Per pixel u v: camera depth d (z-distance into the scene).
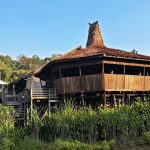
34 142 18.16
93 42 38.75
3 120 21.56
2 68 94.31
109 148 18.06
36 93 31.83
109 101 33.50
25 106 32.88
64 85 31.56
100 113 20.80
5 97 34.56
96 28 39.53
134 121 20.50
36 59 128.50
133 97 34.75
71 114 21.17
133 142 19.20
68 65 31.28
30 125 21.66
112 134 20.05
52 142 19.95
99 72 33.72
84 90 30.39
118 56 29.55
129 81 31.72
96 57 29.02
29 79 41.06
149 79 34.12
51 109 32.81
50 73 35.69
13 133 17.78
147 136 19.34
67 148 17.45
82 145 17.81
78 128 20.38
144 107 22.38
